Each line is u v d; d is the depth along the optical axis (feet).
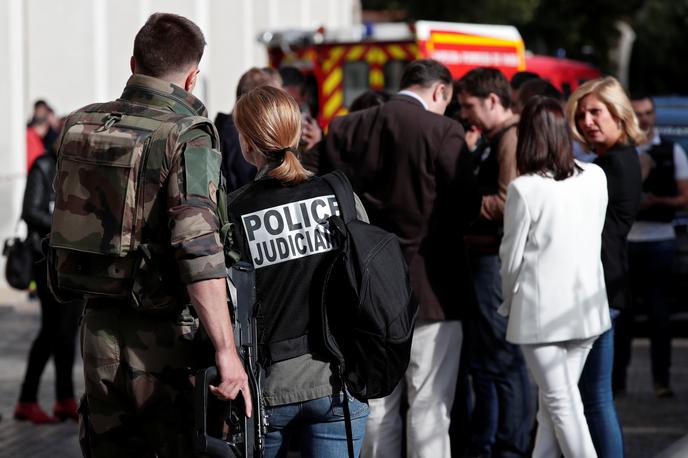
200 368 23.34
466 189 32.32
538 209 31.27
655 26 236.84
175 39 23.77
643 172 50.83
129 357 23.16
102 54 102.89
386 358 24.34
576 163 31.99
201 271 22.02
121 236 22.71
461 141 32.48
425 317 32.48
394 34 82.84
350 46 84.64
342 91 85.20
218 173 22.93
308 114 40.47
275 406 23.91
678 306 66.08
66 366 48.62
